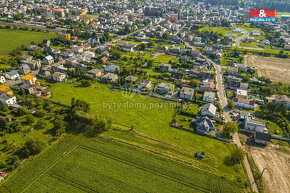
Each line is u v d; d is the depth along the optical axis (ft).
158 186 273.75
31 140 316.40
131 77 546.26
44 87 493.36
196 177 287.69
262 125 370.53
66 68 604.90
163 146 338.75
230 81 554.46
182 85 526.98
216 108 443.32
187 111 431.43
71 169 292.81
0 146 325.01
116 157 315.37
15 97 432.66
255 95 506.07
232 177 288.51
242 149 314.35
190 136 364.58
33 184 270.26
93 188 267.39
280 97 464.65
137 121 397.39
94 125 376.48
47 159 306.55
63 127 357.20
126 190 266.57
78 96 472.03
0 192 258.98
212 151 332.60
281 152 335.06
